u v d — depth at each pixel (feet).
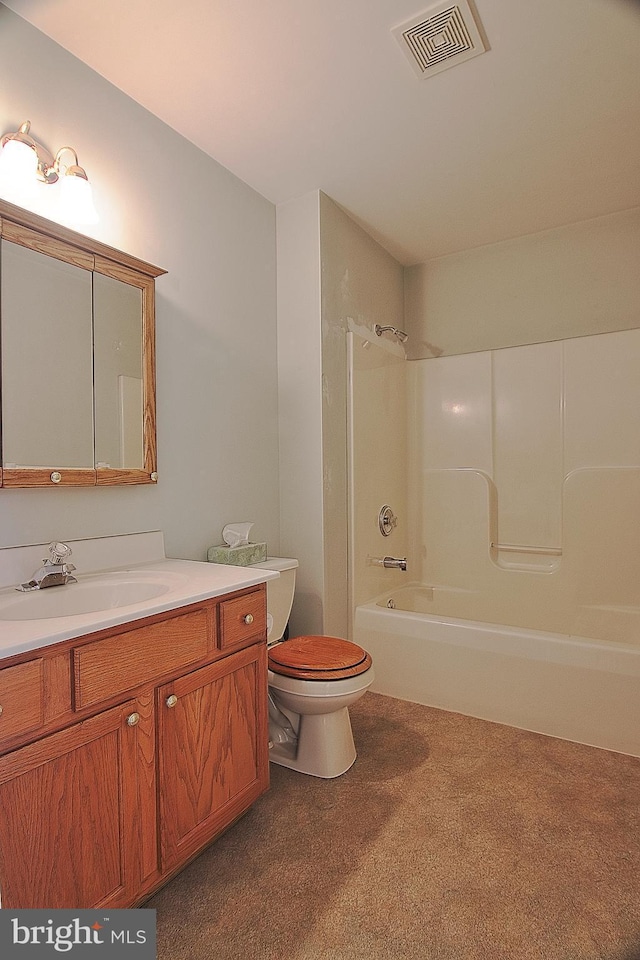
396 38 5.57
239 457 8.02
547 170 8.06
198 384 7.29
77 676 3.76
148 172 6.61
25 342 5.07
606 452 9.46
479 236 10.25
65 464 5.41
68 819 3.69
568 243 9.89
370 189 8.54
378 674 8.70
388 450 10.44
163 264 6.79
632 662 6.68
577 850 5.01
